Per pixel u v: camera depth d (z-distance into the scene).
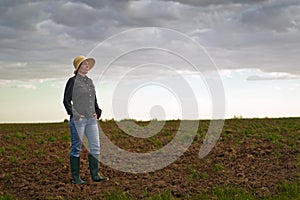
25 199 7.84
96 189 8.28
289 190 7.77
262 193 7.78
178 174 9.35
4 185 8.72
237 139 12.55
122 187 8.34
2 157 10.98
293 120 16.45
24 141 13.14
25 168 9.92
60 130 15.52
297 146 11.25
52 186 8.52
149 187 8.27
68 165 10.18
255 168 9.46
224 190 7.90
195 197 7.66
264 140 12.23
